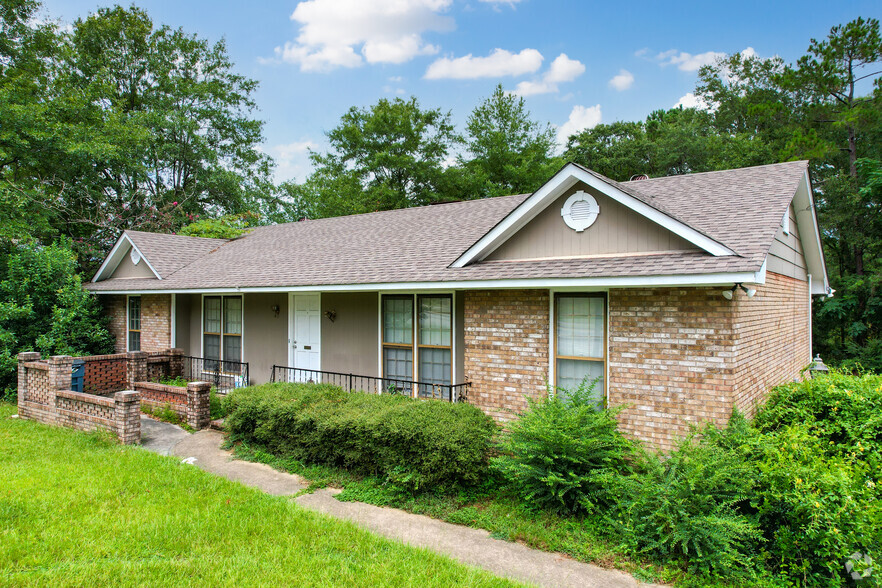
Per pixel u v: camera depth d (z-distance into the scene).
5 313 12.29
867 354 20.02
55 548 4.84
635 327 6.92
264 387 9.24
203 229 20.95
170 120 26.88
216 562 4.66
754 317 7.40
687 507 5.21
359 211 30.44
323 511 6.20
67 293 13.65
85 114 20.88
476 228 11.01
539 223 7.93
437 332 9.60
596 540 5.49
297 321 11.95
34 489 6.27
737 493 5.30
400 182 33.12
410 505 6.41
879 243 20.73
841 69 22.67
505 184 31.52
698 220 7.49
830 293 14.42
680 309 6.59
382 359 10.38
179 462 7.69
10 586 4.12
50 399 9.90
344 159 34.38
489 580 4.59
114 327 15.54
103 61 27.91
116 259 15.76
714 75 33.25
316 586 4.32
